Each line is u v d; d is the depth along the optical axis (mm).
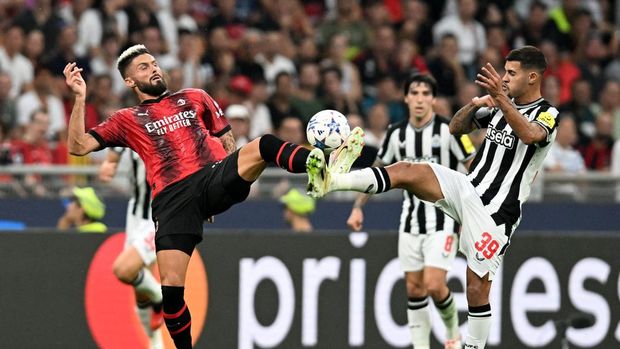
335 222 40750
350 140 23719
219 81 49562
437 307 31812
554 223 40688
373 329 33844
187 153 25375
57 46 49375
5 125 44094
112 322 33125
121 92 48875
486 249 25734
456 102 51125
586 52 57188
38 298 32781
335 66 49906
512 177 25812
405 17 56000
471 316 26344
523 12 60719
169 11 53906
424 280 31719
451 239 31609
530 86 25797
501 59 55125
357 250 33875
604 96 51656
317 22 56688
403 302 33969
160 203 25250
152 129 25594
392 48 52875
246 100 47625
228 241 33500
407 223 32031
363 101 51500
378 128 45875
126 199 39375
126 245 33250
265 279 33594
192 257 33312
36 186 38750
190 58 49312
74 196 36281
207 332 33312
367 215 40719
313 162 22578
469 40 55094
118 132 25766
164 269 24984
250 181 24516
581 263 34344
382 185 24594
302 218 39156
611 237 34406
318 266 33750
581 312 34281
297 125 44406
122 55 26125
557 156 46156
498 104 24719
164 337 33500
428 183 25266
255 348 33469
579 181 40844
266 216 40062
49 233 32938
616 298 34406
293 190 39125
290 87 47906
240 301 33469
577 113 51844
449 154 31969
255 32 51688
